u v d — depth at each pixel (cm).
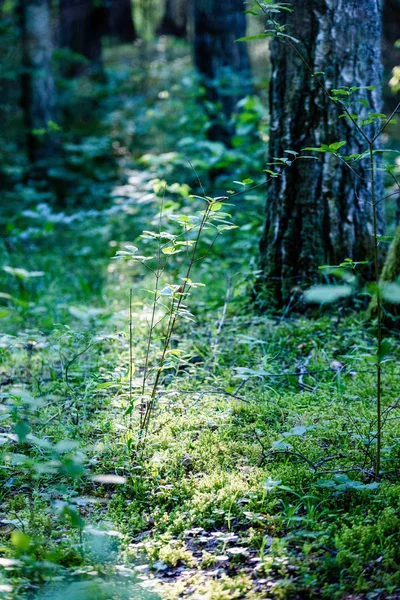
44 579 224
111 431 336
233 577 230
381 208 507
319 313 485
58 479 300
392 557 230
